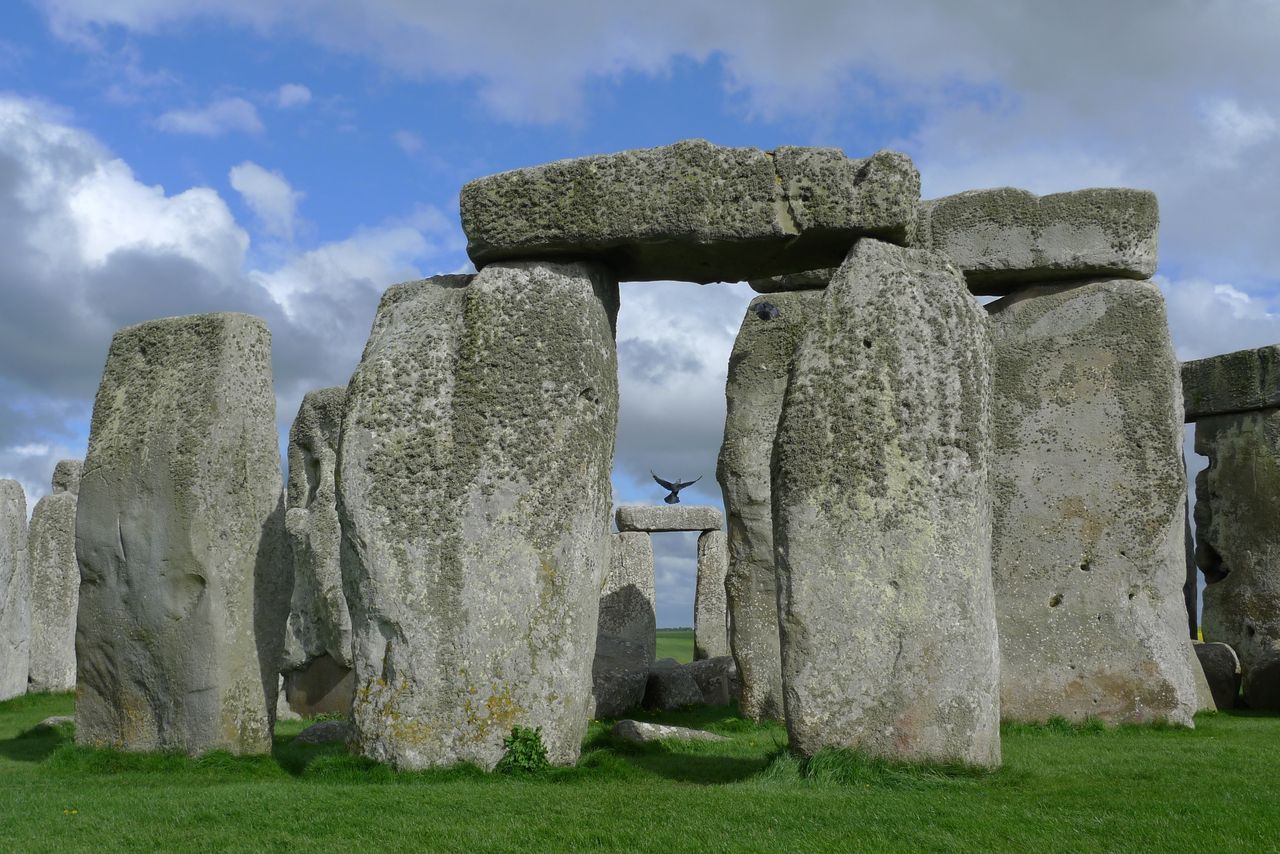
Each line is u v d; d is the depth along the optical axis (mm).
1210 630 14758
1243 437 14648
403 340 7746
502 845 5520
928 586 6809
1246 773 7176
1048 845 5465
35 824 6145
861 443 6926
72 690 15844
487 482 7457
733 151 7480
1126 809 6082
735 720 11109
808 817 5891
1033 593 10727
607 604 18297
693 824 5789
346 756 7418
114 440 8406
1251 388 14477
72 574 16266
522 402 7535
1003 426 10977
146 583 8141
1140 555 10594
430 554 7414
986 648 6859
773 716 11336
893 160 7344
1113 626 10547
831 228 7348
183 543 8023
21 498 15367
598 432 7672
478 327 7613
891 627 6805
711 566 19312
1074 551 10695
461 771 7172
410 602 7391
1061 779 6828
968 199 10984
